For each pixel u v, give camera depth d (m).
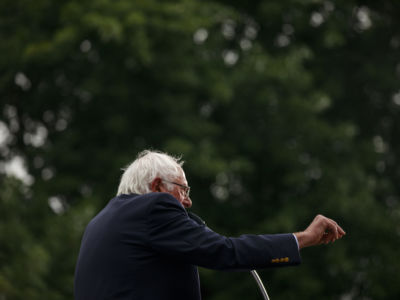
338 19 20.50
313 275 19.34
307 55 19.28
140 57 17.80
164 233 4.59
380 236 19.62
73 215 16.75
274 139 20.05
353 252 19.59
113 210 4.84
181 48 18.97
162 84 19.28
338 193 19.00
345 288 19.56
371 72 20.89
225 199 20.23
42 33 19.14
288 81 18.95
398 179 22.25
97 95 19.36
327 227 4.80
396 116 22.30
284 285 19.52
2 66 19.00
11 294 14.46
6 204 16.17
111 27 16.81
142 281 4.57
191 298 4.71
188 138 19.12
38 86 20.44
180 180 5.02
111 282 4.59
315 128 19.64
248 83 19.48
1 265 15.06
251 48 19.77
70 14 17.66
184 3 18.58
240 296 19.56
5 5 19.36
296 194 20.16
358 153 20.56
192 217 5.10
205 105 20.23
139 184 4.99
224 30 21.06
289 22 20.78
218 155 19.08
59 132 20.95
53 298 15.30
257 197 20.69
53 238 16.44
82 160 19.45
